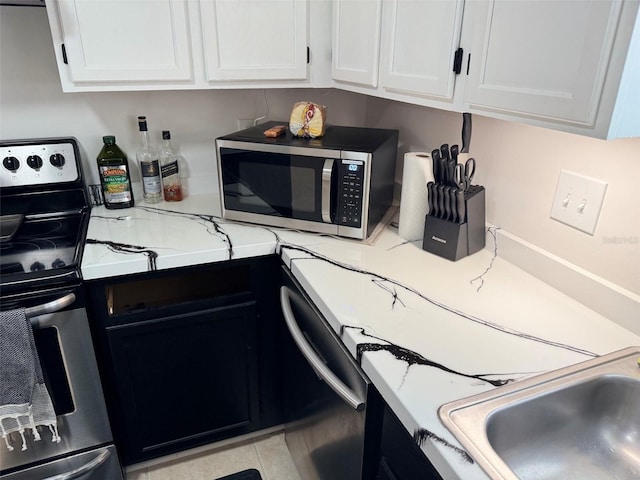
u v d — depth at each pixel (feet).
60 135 5.40
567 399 2.77
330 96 6.39
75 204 5.40
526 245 4.07
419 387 2.69
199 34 4.51
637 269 3.20
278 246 4.63
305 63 4.91
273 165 4.63
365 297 3.64
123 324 4.50
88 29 4.20
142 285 5.17
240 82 4.82
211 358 5.04
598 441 2.89
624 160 3.16
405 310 3.48
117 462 4.95
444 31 3.27
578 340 3.18
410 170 4.51
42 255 4.37
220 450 5.82
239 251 4.55
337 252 4.43
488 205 4.50
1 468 4.42
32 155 5.05
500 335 3.20
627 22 2.09
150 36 4.39
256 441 5.97
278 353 5.36
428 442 2.37
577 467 2.78
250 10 4.54
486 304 3.59
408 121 5.61
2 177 5.00
